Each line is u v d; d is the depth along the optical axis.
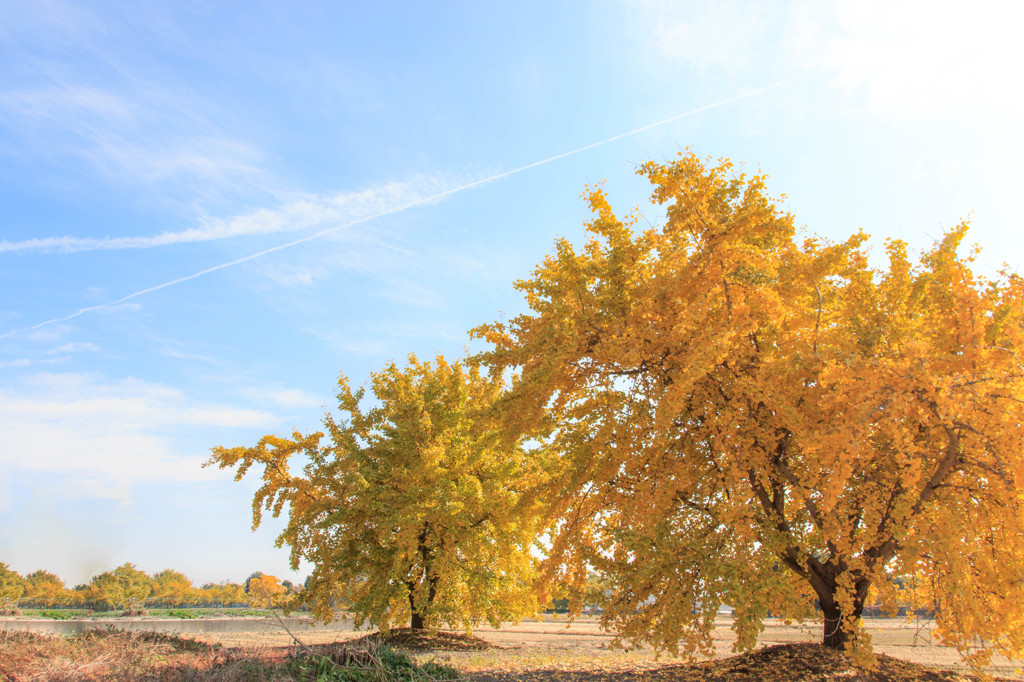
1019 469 9.08
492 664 12.20
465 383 19.39
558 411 11.95
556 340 11.12
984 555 9.37
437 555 16.94
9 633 10.54
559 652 14.88
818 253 10.92
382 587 17.41
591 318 11.10
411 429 17.55
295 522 18.42
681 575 9.91
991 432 9.30
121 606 55.72
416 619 18.75
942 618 9.92
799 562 10.82
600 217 11.21
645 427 10.85
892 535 9.93
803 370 10.10
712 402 10.62
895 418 8.59
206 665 8.95
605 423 11.31
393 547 17.89
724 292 10.39
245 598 68.25
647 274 11.36
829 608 11.06
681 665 11.61
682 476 10.81
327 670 8.84
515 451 17.88
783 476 10.68
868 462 10.45
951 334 10.33
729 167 10.06
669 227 10.31
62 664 8.51
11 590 44.94
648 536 9.99
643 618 10.09
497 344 12.48
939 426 9.57
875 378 8.78
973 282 10.05
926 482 10.17
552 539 12.64
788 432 10.73
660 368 10.57
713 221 9.75
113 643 10.75
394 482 18.14
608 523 12.34
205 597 68.06
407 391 18.81
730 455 10.13
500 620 17.22
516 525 16.64
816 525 10.48
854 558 9.49
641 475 11.62
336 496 18.84
